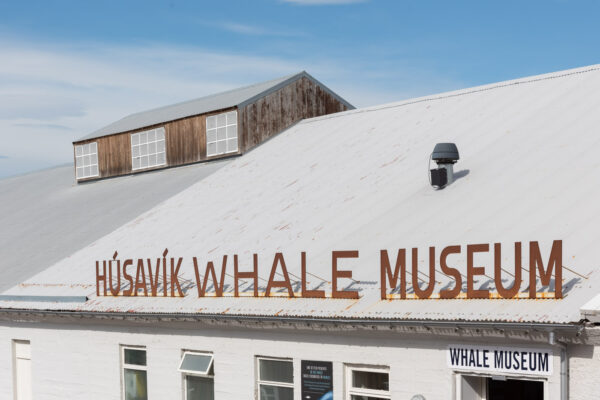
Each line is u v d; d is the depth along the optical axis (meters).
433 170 20.02
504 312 13.59
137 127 36.47
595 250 14.31
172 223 26.38
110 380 21.69
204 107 34.44
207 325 18.84
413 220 18.88
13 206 38.75
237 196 26.50
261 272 19.64
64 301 23.00
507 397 17.91
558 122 21.00
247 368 18.19
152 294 20.88
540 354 13.13
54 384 23.36
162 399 20.25
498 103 24.44
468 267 14.54
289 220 22.34
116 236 27.23
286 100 33.72
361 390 16.03
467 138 22.67
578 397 12.70
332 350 16.44
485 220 17.30
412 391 14.95
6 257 29.50
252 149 32.22
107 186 36.66
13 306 24.34
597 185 16.80
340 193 22.80
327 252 19.16
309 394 16.83
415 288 15.33
